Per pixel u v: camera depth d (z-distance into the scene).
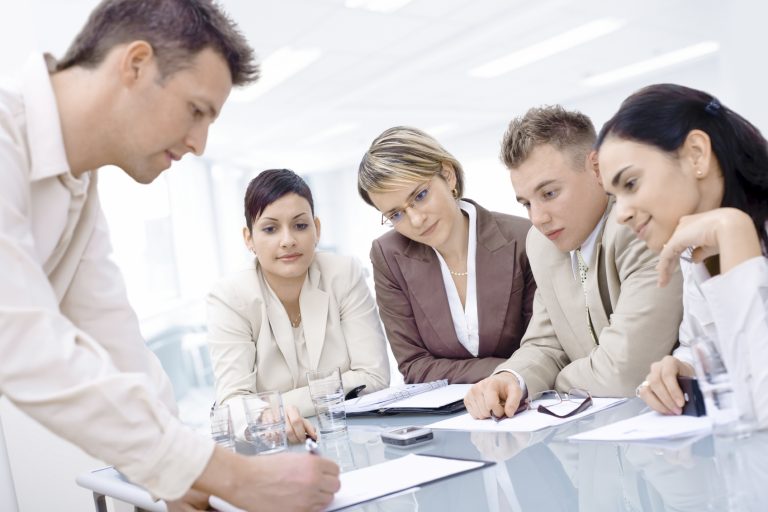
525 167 1.62
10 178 0.94
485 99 9.52
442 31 6.16
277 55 6.39
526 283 2.08
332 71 7.15
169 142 1.06
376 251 2.24
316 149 12.76
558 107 1.66
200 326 6.07
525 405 1.38
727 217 1.06
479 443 1.16
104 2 1.03
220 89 1.07
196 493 0.96
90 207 1.28
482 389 1.39
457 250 2.10
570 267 1.75
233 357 1.99
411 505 0.86
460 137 12.80
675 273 1.48
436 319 2.11
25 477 2.24
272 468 0.88
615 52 7.62
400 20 5.74
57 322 0.89
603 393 1.49
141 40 1.00
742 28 5.92
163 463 0.86
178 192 9.35
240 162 12.99
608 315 1.67
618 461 0.93
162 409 0.89
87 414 0.86
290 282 2.12
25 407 0.86
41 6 2.45
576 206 1.61
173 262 8.55
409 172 1.92
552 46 7.12
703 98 1.17
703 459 0.88
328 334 2.10
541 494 0.84
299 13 5.32
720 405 0.96
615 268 1.62
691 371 1.17
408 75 7.52
